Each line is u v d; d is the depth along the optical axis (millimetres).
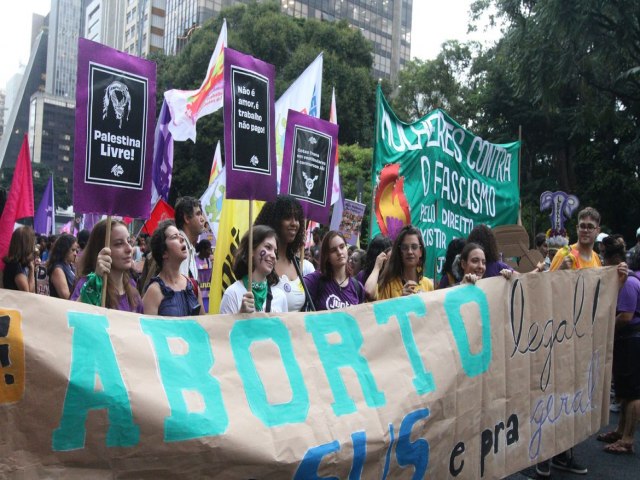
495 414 3750
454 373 3453
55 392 2166
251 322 2863
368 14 75312
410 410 3139
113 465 2250
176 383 2459
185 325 2664
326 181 4691
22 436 2107
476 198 6855
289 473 2604
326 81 30406
